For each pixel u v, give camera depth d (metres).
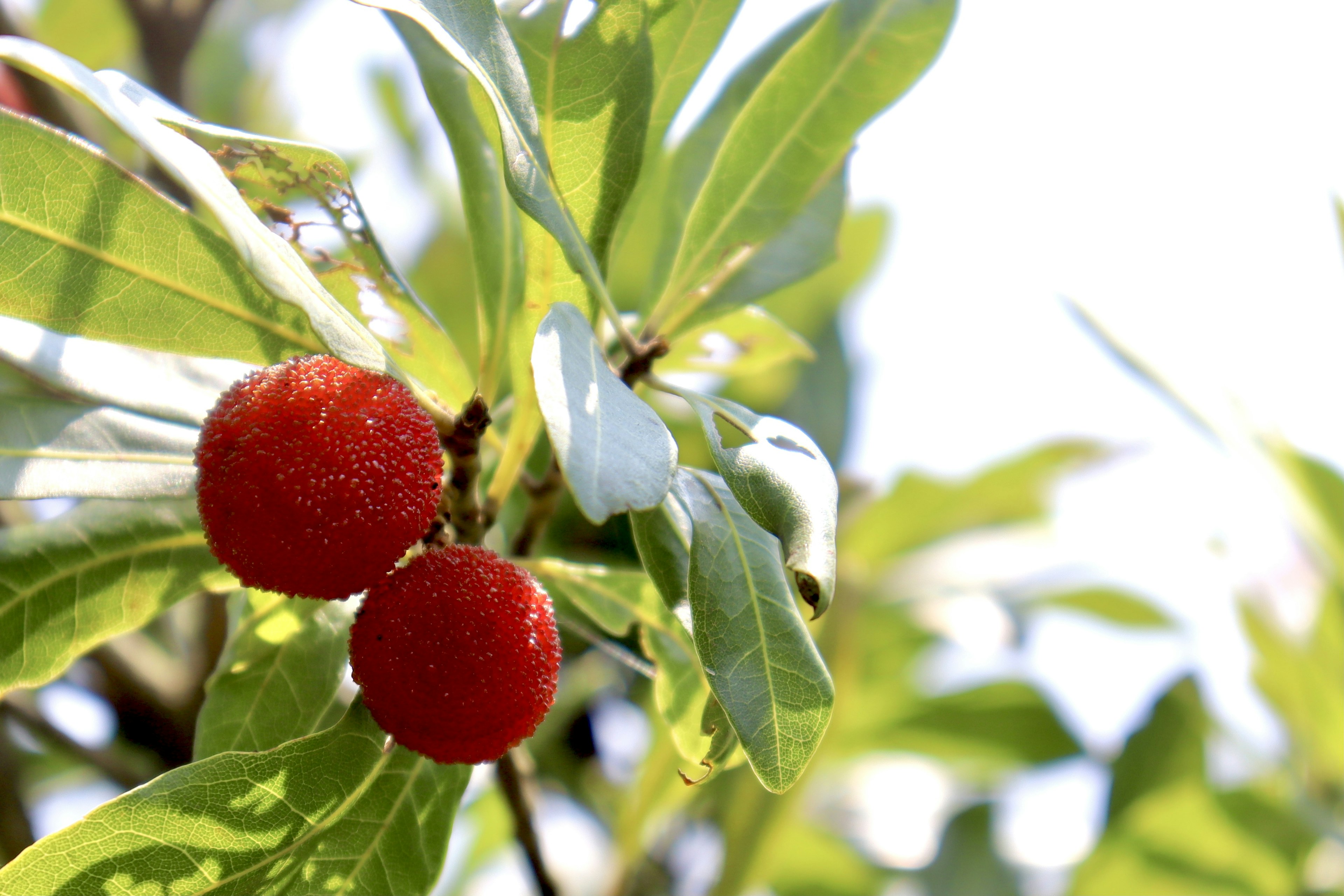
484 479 0.35
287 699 0.33
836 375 0.54
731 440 0.32
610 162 0.32
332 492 0.30
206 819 0.31
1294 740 0.52
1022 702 0.53
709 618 0.31
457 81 0.34
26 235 0.31
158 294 0.32
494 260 0.33
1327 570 0.48
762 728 0.30
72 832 0.30
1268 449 0.46
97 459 0.32
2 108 0.30
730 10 0.33
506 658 0.31
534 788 0.36
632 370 0.32
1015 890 0.50
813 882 0.55
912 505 0.53
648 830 0.40
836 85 0.35
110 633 0.33
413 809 0.32
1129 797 0.49
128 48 0.58
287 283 0.29
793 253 0.36
